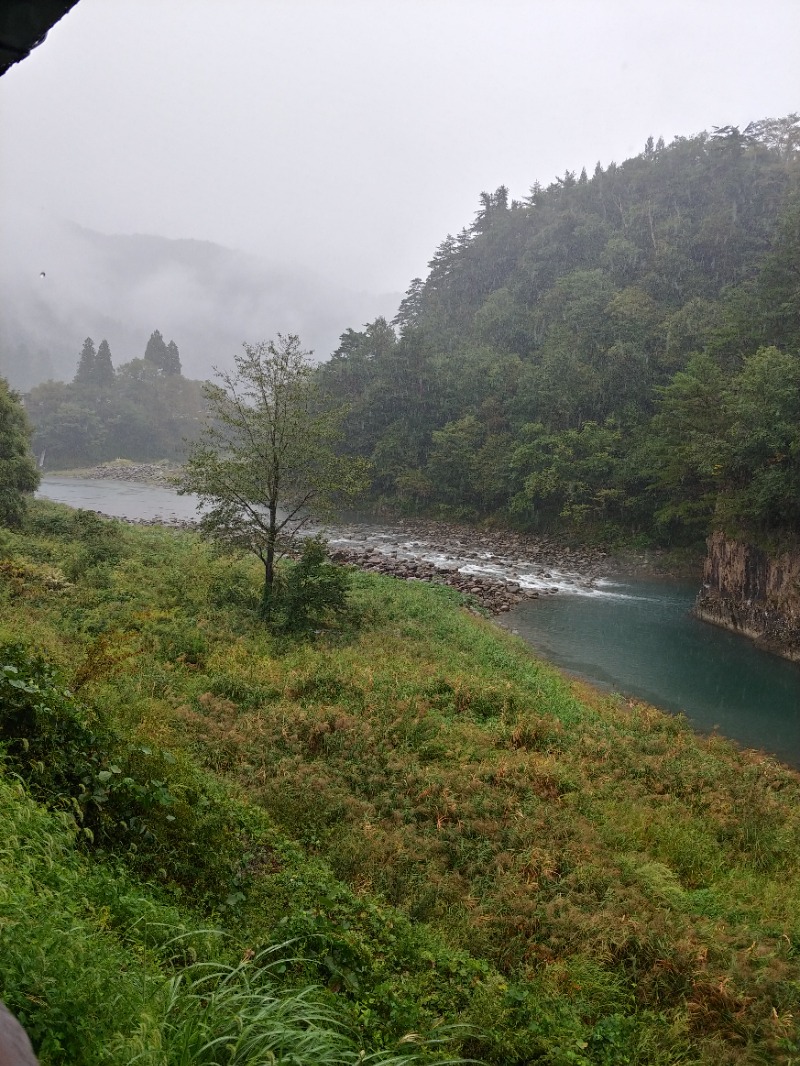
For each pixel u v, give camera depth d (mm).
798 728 22500
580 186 114000
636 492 57719
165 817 7855
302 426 23938
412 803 12719
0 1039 1085
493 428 74688
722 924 10344
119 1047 3428
